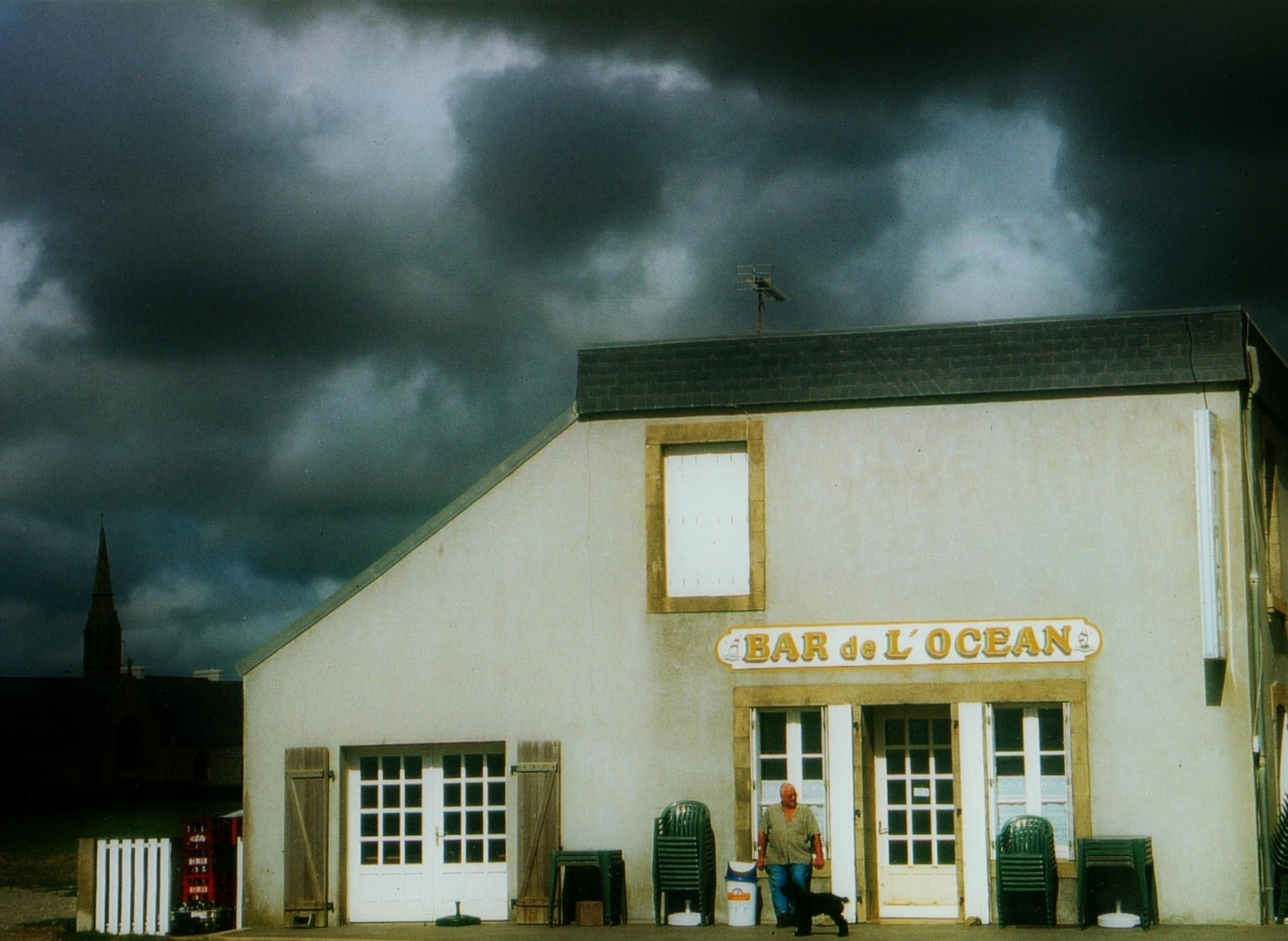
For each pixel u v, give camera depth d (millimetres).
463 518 20016
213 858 20109
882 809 18766
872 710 18938
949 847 18562
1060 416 18438
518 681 19562
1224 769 17531
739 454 19375
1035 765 18125
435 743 19734
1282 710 19516
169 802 86250
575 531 19641
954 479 18641
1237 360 17938
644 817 18969
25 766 89938
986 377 18594
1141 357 18203
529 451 19891
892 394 18828
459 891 19594
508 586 19766
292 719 20141
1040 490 18391
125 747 91188
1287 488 20812
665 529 19422
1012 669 18203
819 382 19047
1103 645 18000
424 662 19875
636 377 19547
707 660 19047
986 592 18375
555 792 19188
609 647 19344
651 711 19109
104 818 65875
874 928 17766
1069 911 17578
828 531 18891
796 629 18812
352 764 20094
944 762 18672
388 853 19875
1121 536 18109
